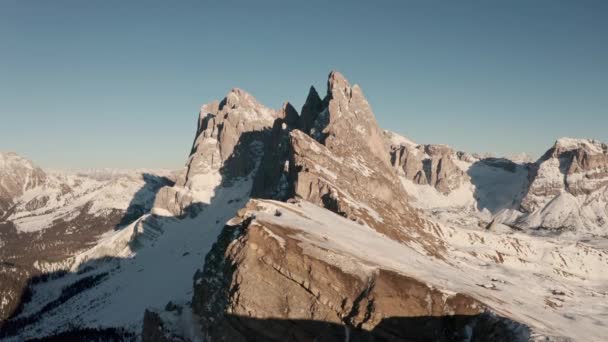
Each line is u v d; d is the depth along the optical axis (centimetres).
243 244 7625
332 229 9275
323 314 7000
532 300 10894
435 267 9956
